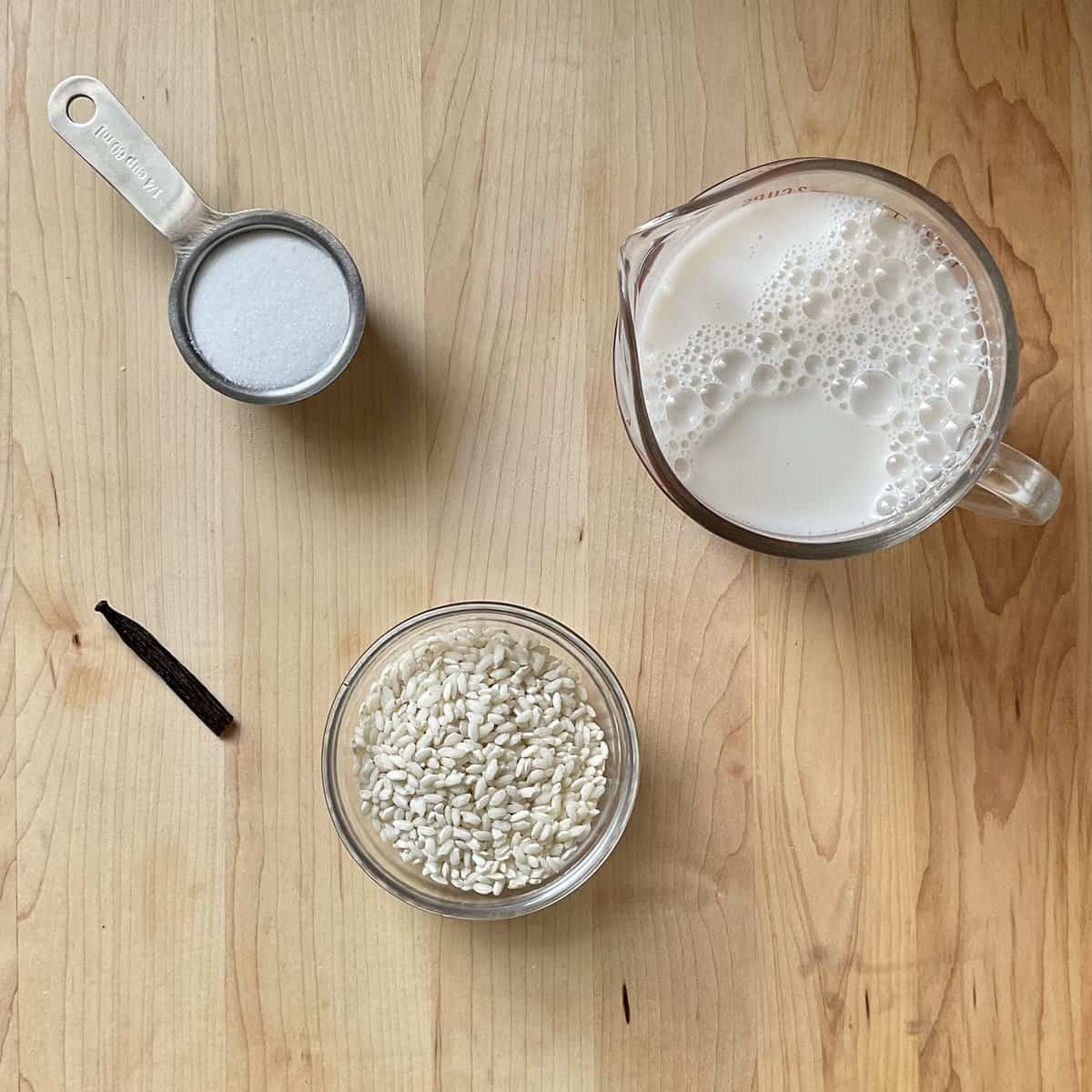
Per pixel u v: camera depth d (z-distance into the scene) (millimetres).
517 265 751
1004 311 650
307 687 752
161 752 752
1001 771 760
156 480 750
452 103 747
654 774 759
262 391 711
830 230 671
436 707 725
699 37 750
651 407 670
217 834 750
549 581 757
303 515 753
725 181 667
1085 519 761
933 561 761
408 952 754
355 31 746
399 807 731
